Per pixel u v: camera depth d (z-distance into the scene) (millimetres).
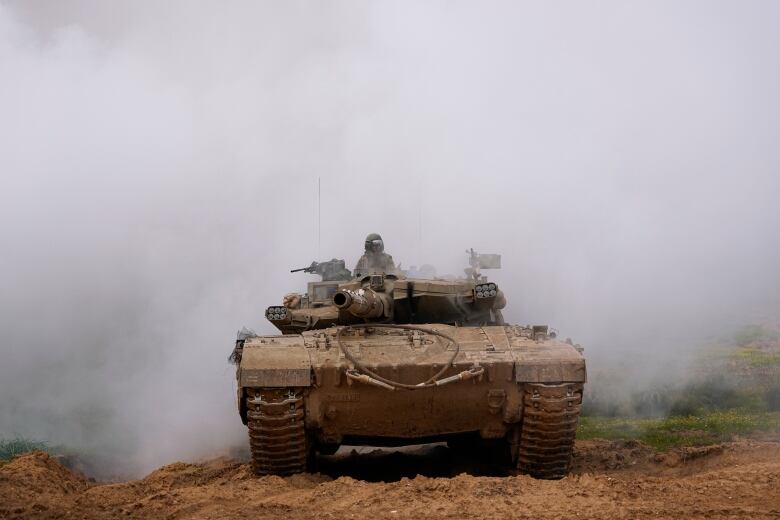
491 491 11430
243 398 14500
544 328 15891
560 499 11016
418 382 14297
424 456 18500
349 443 16078
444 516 10281
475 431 15406
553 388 14289
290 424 14359
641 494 11328
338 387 14344
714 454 15711
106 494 12648
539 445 14766
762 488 11414
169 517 10859
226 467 16203
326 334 15633
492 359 14406
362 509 10758
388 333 15750
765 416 20062
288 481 14039
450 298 17500
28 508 10883
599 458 16438
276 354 14586
